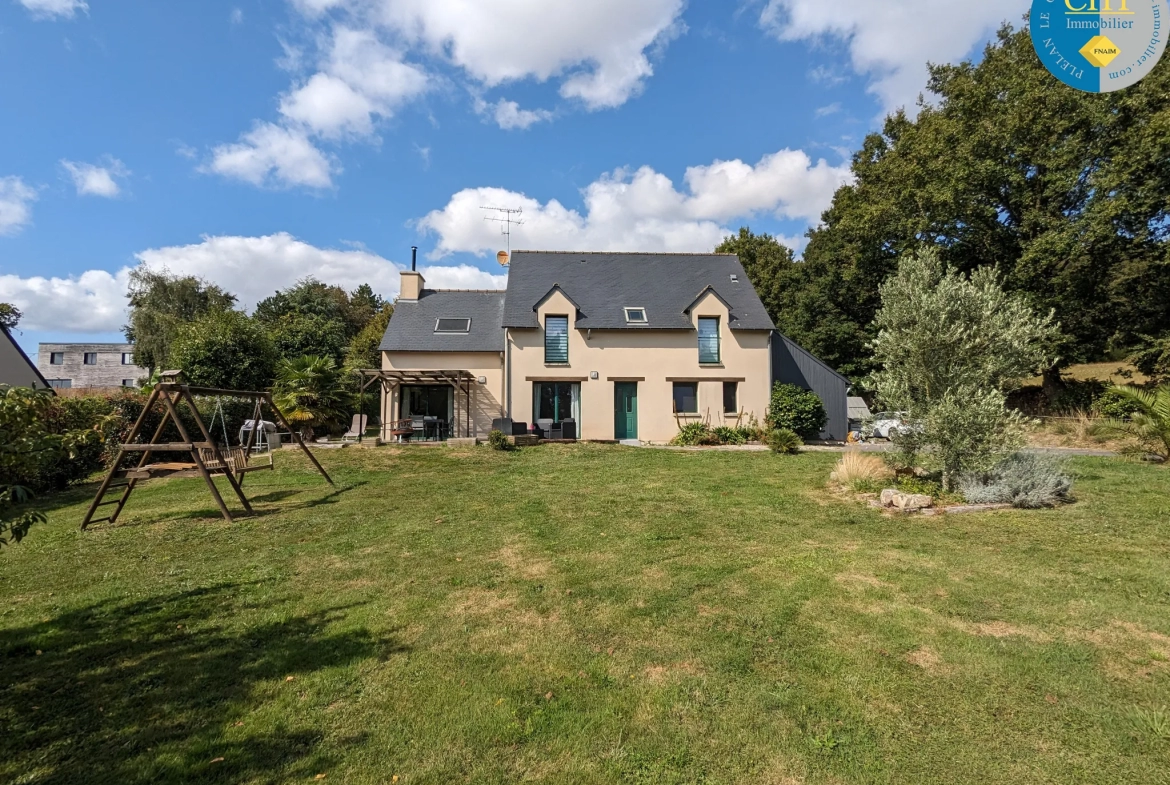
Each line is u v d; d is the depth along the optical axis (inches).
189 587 217.3
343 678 146.5
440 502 380.2
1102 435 654.5
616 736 122.6
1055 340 834.8
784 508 347.3
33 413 168.2
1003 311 351.9
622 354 806.5
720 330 819.4
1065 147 823.1
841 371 1221.1
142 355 1261.1
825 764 113.5
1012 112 844.0
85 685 143.7
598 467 538.9
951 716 129.0
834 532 289.3
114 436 550.0
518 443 696.4
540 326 797.9
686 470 514.3
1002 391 361.4
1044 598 195.0
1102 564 229.6
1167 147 727.1
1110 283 853.2
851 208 1123.3
